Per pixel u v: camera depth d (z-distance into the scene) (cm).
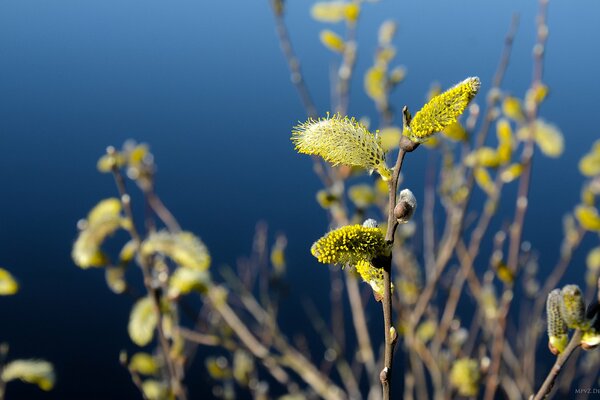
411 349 103
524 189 90
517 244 88
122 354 81
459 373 85
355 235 62
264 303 138
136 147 109
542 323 111
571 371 107
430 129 61
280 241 136
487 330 97
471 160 96
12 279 85
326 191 105
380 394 116
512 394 104
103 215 86
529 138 92
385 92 119
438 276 94
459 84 61
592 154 107
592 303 63
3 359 85
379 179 106
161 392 92
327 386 121
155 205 110
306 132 63
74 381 193
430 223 112
